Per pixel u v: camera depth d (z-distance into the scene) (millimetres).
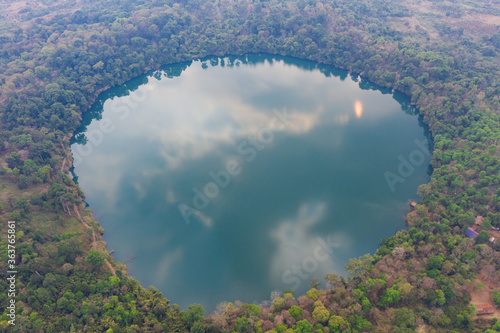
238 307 155000
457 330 137625
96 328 138250
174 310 152000
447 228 177625
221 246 198000
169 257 192000
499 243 166000
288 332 129250
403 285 148125
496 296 144625
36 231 178125
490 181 198625
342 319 133500
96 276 163875
